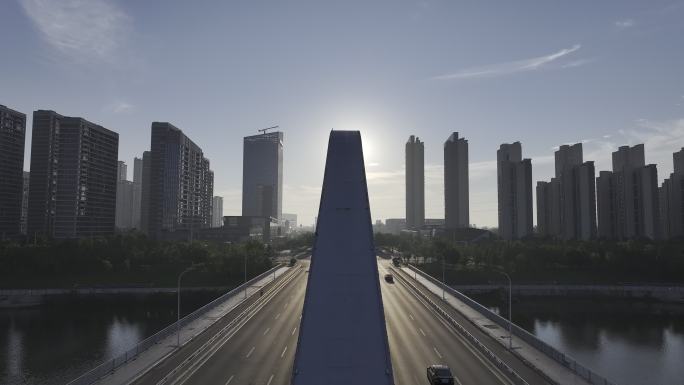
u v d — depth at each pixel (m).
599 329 100.00
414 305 99.88
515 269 162.62
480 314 87.94
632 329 100.00
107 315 112.38
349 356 33.53
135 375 54.31
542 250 169.75
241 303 100.75
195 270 160.12
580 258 162.00
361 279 36.19
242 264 154.38
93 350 83.50
